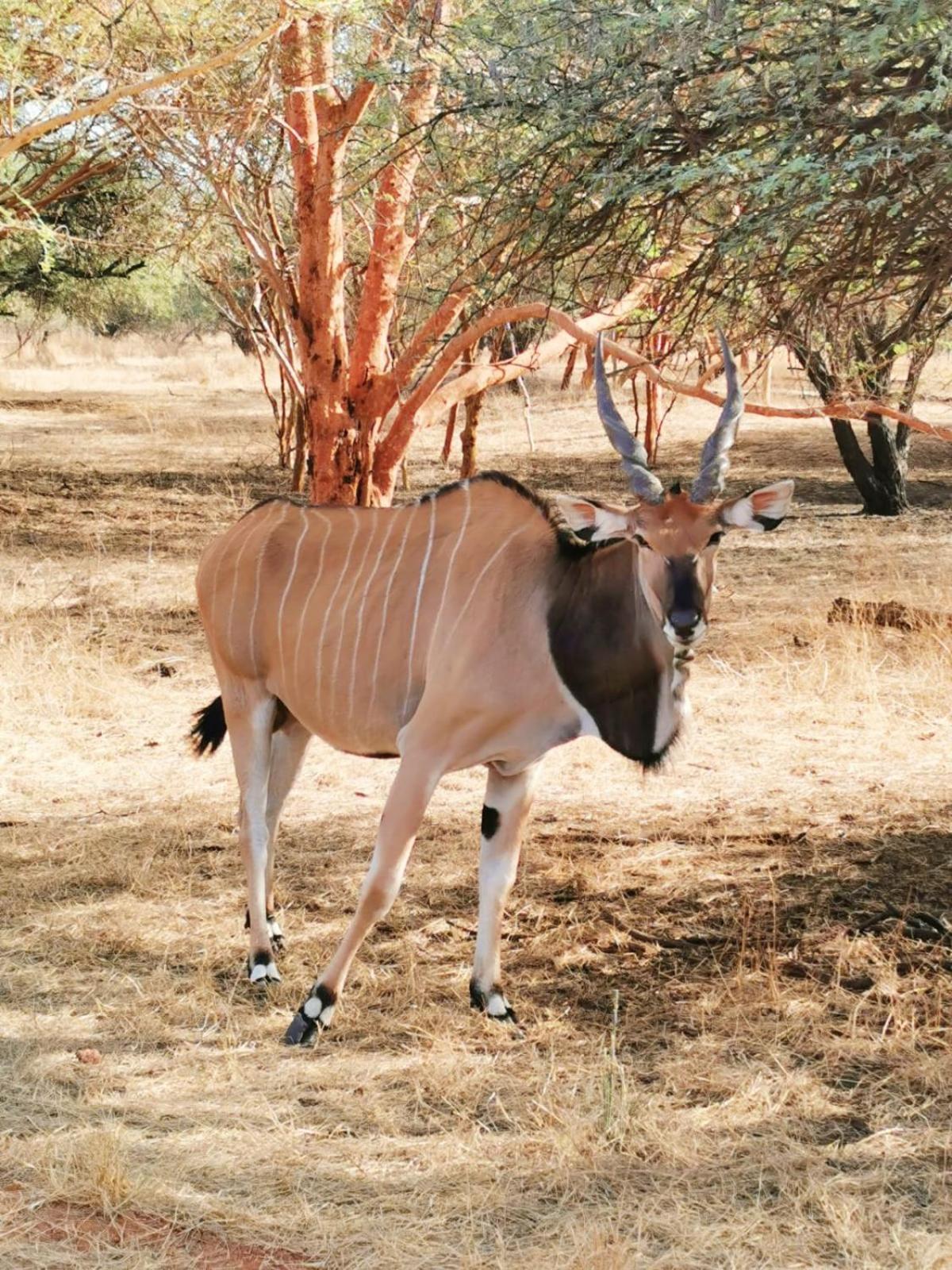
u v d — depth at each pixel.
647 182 4.01
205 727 4.65
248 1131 3.34
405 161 7.63
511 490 4.03
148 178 10.32
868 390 6.05
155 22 6.91
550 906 4.74
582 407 21.11
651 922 4.62
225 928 4.58
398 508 4.23
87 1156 3.12
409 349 7.93
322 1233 2.94
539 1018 3.96
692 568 3.47
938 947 4.33
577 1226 2.94
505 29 4.36
